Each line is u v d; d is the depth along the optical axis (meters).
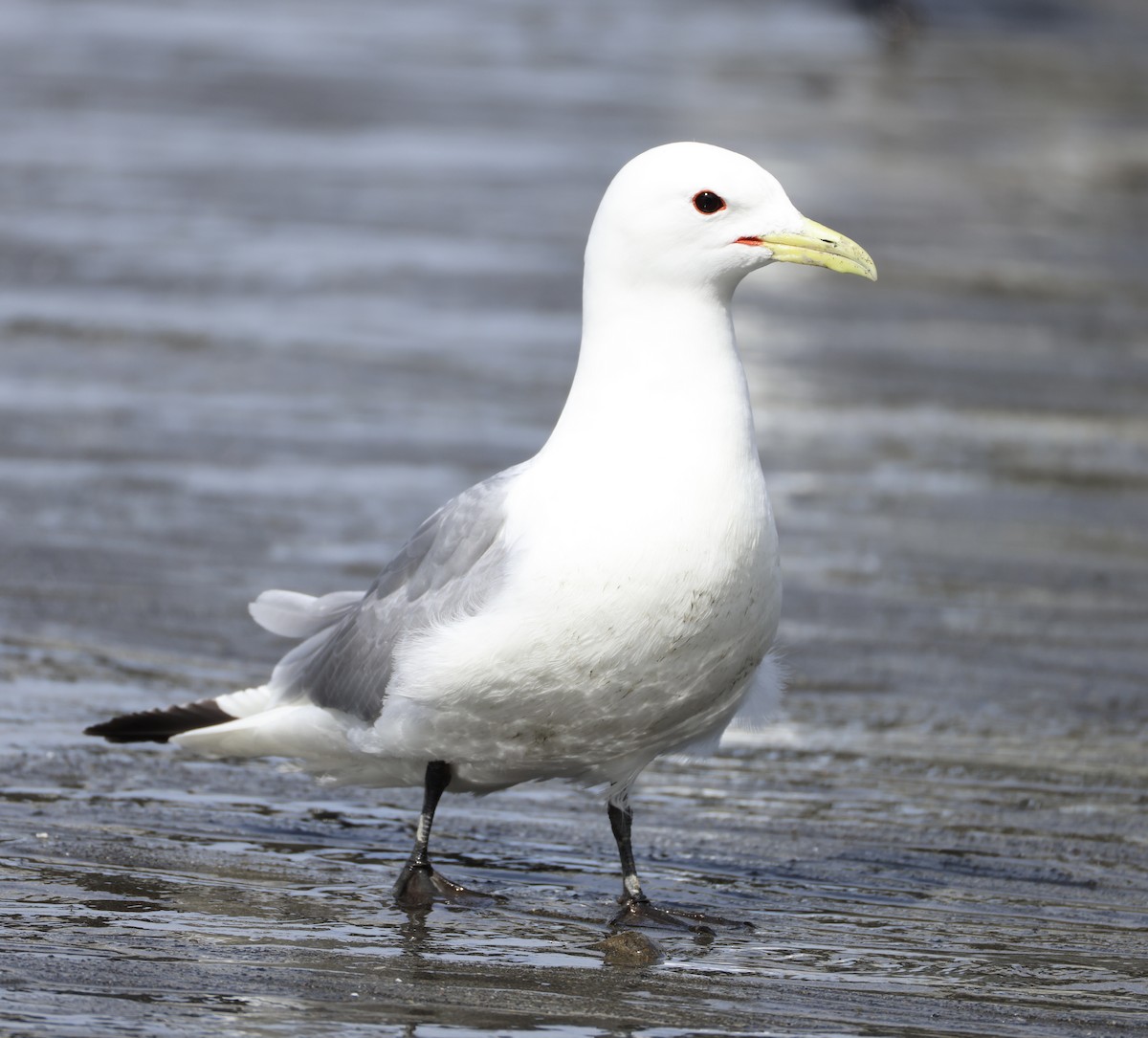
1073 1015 7.27
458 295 22.92
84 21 46.94
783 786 10.11
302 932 7.80
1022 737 10.98
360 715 8.48
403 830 9.34
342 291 22.89
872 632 12.78
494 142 33.44
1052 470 17.19
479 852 9.08
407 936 7.82
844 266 7.97
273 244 25.17
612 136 34.44
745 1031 6.94
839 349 21.52
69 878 8.28
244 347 20.16
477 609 7.99
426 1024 6.84
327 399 18.30
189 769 9.91
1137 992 7.54
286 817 9.37
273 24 48.91
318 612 9.37
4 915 7.77
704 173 7.95
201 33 46.25
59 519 14.34
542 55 45.62
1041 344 22.19
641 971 7.54
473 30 50.22
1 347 19.62
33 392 18.03
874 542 14.85
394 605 8.41
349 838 9.14
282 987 7.12
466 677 7.91
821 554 14.52
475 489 8.46
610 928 8.10
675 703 8.06
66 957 7.32
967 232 28.27
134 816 9.16
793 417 18.59
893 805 9.87
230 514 14.66
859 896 8.66
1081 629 13.02
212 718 9.09
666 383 8.00
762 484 8.13
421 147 32.69
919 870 9.02
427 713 8.11
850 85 42.78
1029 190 31.80
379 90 38.66
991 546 14.89
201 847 8.84
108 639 11.87
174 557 13.58
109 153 30.81
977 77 45.28
